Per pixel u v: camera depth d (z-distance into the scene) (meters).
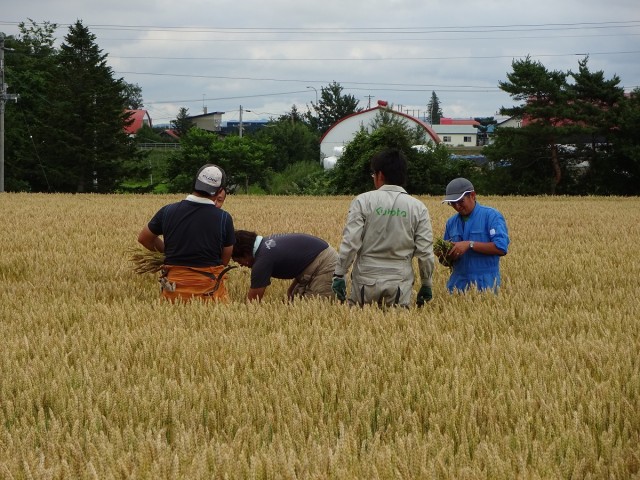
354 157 67.31
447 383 5.54
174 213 8.94
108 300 9.63
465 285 9.76
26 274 12.15
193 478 3.91
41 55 92.50
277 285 11.01
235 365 6.19
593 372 6.17
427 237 8.36
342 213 26.59
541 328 7.79
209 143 83.00
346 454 4.20
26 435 4.61
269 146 86.94
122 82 79.12
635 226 22.83
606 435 4.62
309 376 5.70
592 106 67.31
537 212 30.22
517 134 67.88
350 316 7.88
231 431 4.80
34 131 76.12
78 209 27.70
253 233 8.95
